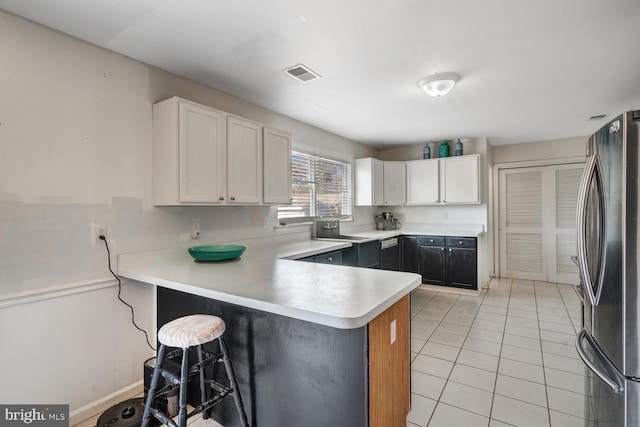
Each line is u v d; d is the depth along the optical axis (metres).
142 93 2.19
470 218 4.84
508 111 3.34
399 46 2.00
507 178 5.24
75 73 1.88
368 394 1.21
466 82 2.57
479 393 2.09
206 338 1.38
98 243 1.97
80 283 1.88
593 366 1.41
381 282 1.56
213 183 2.29
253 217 3.06
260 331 1.53
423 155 4.94
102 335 2.00
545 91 2.77
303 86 2.63
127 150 2.11
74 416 1.87
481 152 4.63
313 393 1.35
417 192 4.89
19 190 1.67
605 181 1.37
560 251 4.90
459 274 4.37
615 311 1.28
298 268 1.98
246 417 1.50
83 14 1.65
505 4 1.60
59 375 1.82
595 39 1.93
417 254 4.65
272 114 3.29
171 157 2.12
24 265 1.69
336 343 1.28
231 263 2.19
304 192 3.81
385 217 5.30
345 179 4.60
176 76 2.39
